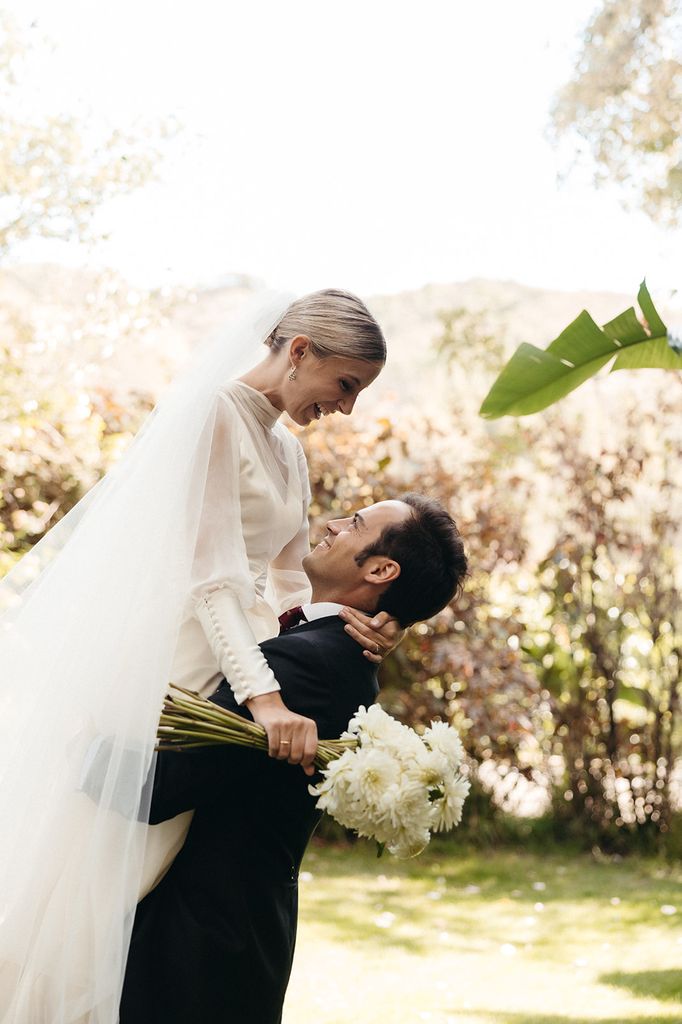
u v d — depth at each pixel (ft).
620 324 9.27
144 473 6.74
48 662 6.64
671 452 22.11
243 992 6.29
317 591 7.08
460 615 21.83
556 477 22.74
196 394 6.91
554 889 18.34
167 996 6.21
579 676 22.11
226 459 7.02
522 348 9.50
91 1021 6.02
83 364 21.47
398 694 21.88
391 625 6.85
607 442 22.98
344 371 7.31
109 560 6.58
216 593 6.59
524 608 22.93
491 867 19.92
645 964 13.83
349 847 21.17
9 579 7.25
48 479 20.42
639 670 22.11
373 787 5.99
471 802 21.75
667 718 21.70
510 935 15.30
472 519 22.88
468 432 24.29
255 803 6.44
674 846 20.90
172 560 6.53
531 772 21.88
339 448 22.41
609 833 21.56
